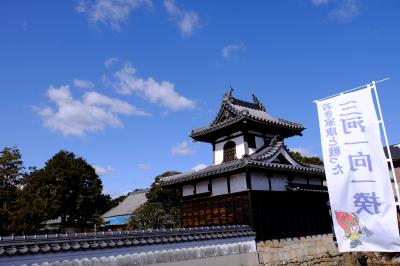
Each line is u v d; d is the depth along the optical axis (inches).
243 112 851.4
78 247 468.8
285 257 788.6
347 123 469.4
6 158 1323.8
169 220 1450.5
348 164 458.9
